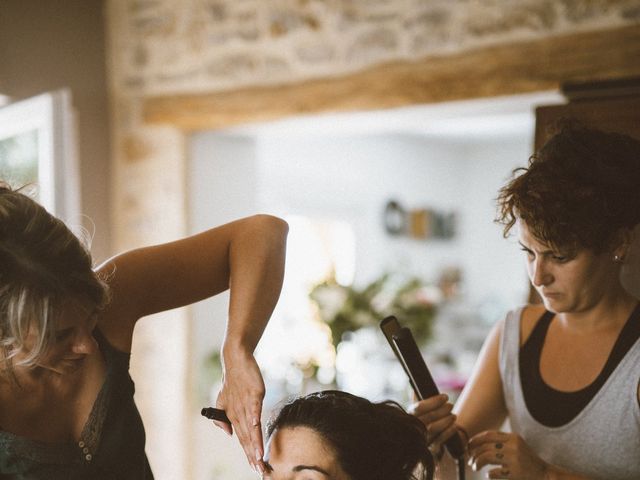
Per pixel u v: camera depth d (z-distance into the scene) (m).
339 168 6.58
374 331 5.02
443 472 1.47
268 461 1.14
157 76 3.72
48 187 3.01
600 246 1.27
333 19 3.20
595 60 2.57
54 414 1.17
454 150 8.05
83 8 3.76
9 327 0.93
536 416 1.44
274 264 1.33
